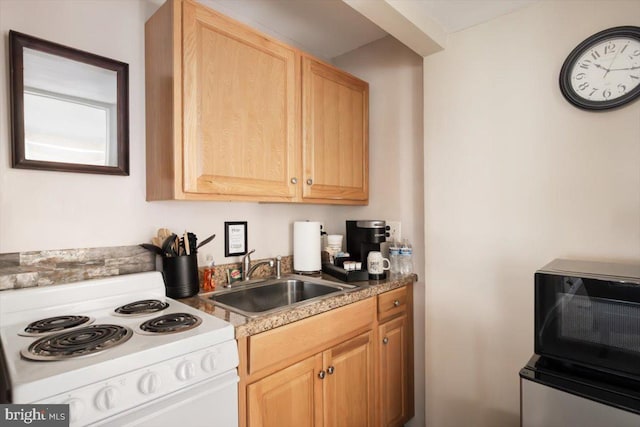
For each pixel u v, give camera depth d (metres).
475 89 1.72
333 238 2.19
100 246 1.38
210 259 1.73
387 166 2.18
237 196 1.49
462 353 1.77
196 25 1.34
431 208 1.87
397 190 2.14
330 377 1.48
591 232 1.40
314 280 1.87
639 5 1.30
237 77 1.47
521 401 1.08
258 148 1.55
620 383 1.00
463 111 1.76
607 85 1.34
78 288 1.24
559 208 1.48
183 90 1.30
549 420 1.03
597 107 1.36
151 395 0.88
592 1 1.40
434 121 1.85
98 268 1.36
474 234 1.73
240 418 1.14
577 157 1.44
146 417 0.87
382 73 2.20
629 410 0.90
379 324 1.76
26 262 1.21
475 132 1.72
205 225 1.72
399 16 1.51
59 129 1.27
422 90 2.03
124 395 0.83
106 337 0.96
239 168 1.47
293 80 1.71
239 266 1.82
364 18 1.94
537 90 1.54
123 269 1.42
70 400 0.76
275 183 1.62
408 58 2.08
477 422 1.72
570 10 1.45
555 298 1.10
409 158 2.08
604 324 1.02
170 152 1.31
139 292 1.38
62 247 1.29
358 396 1.62
